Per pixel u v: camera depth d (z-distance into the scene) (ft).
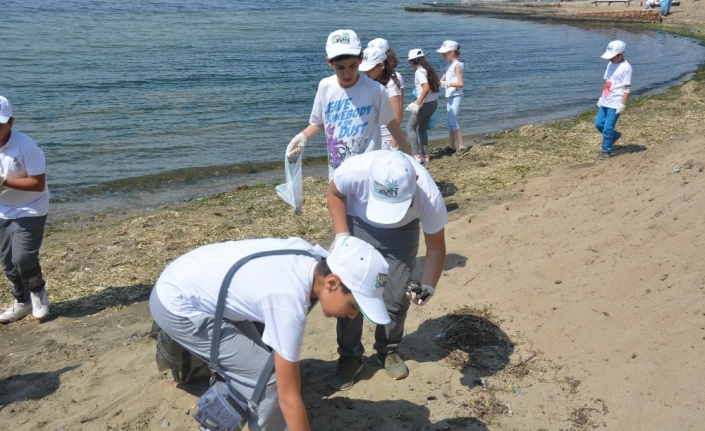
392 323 13.53
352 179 12.37
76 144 37.93
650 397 12.21
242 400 10.51
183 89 52.21
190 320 10.30
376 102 15.07
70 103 46.16
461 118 49.06
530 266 17.49
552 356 14.08
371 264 9.27
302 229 24.45
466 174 30.99
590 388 12.87
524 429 12.12
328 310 9.55
